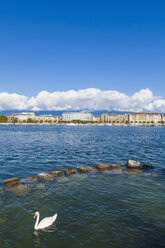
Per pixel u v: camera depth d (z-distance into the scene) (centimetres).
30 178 1841
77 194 1477
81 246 898
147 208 1253
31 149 3797
